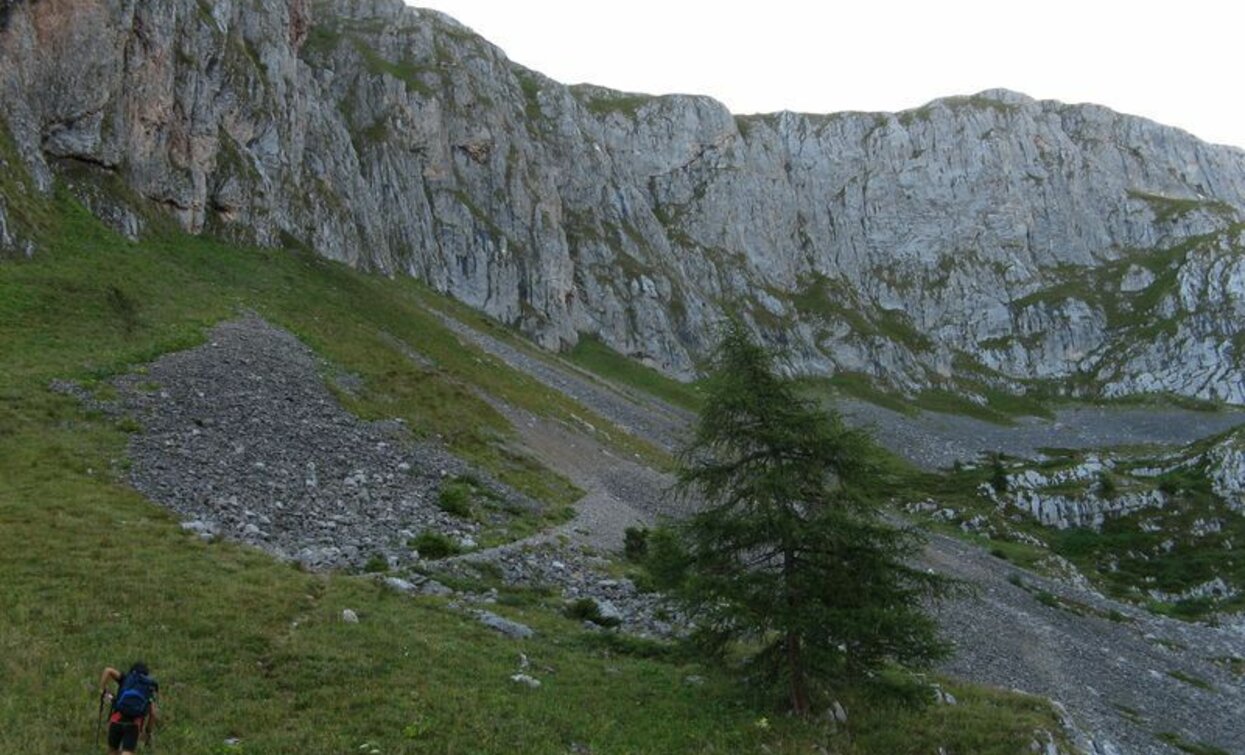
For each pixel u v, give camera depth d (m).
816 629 18.34
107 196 58.81
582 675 20.36
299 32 105.12
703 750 17.03
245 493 29.48
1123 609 66.06
